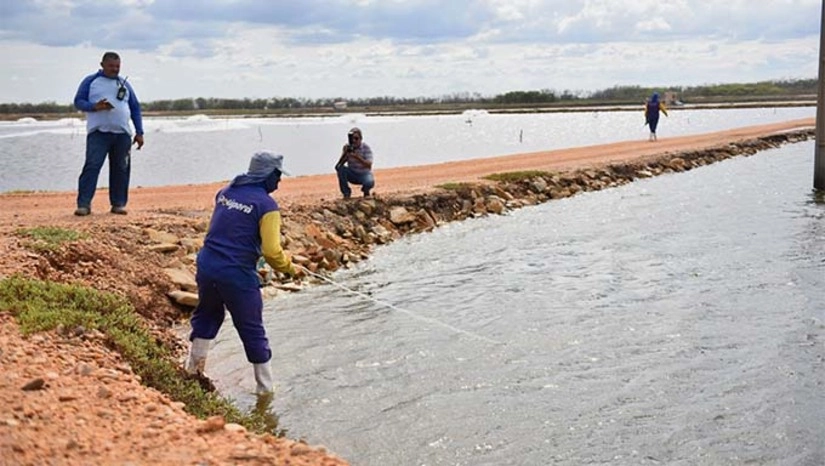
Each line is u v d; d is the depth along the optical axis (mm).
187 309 10445
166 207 15383
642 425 6852
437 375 8117
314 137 51094
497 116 113875
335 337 9445
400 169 25781
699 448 6402
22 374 5590
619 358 8555
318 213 15953
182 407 5953
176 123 81062
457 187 20125
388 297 11477
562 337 9359
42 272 9219
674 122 73125
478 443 6547
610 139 48125
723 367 8195
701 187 24375
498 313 10477
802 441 6488
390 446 6508
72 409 5133
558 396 7516
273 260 7438
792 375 7910
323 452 5027
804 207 19625
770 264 13047
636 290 11602
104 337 7176
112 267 10328
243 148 40000
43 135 51812
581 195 23219
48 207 15055
